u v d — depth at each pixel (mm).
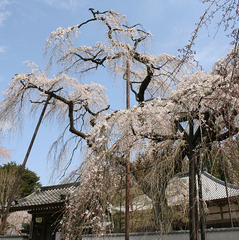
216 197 12453
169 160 5375
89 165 5941
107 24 8016
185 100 5586
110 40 8016
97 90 9742
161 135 6035
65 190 13531
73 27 7914
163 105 6266
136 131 6176
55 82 8227
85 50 8703
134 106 6414
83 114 9602
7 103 7695
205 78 6203
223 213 12531
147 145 6262
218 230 7148
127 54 7867
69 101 8688
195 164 5793
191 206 5184
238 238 6742
